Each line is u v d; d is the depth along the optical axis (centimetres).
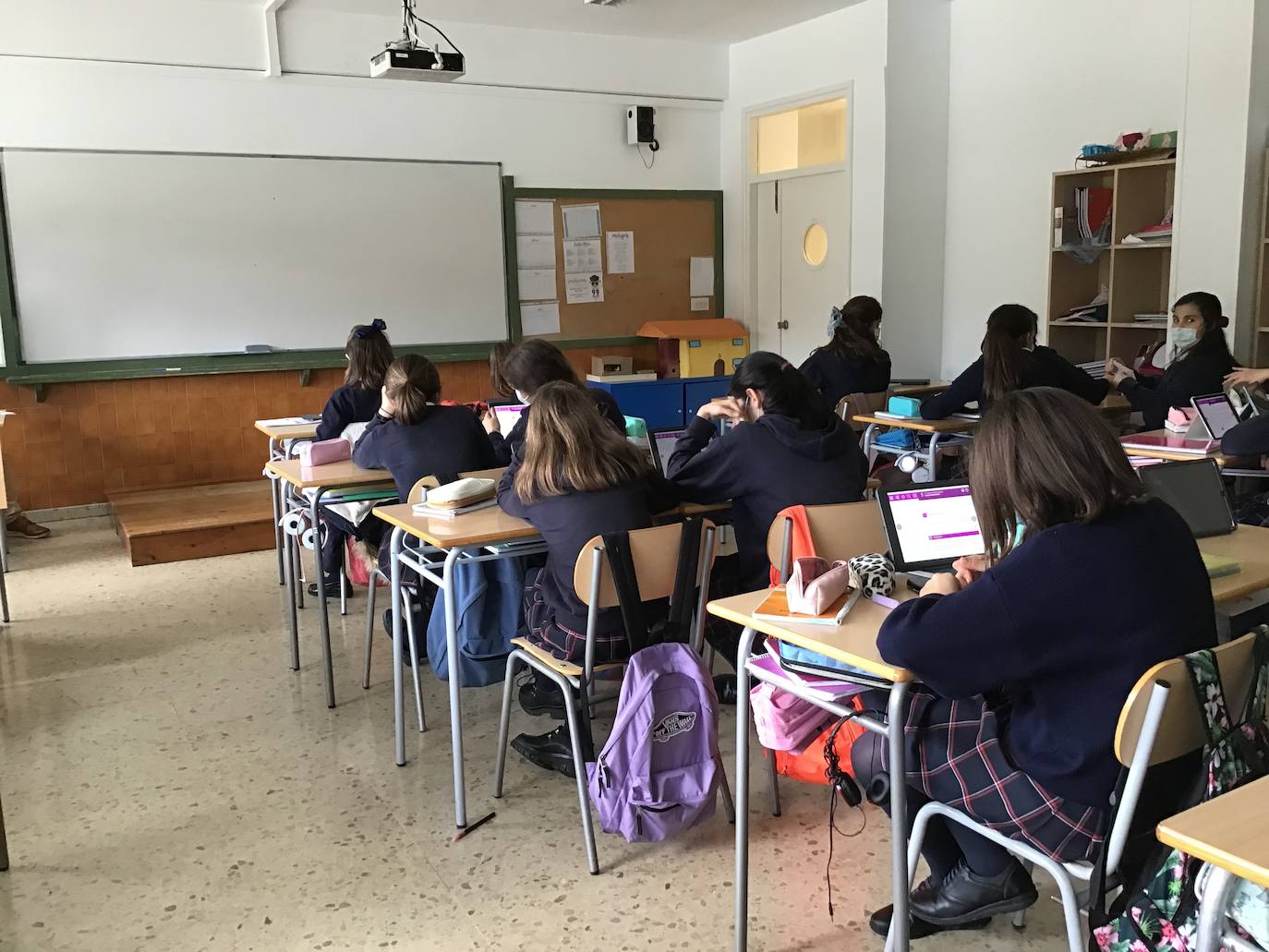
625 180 749
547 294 728
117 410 608
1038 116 601
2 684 364
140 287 603
